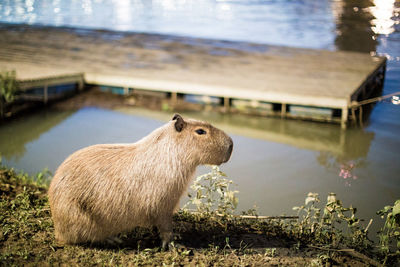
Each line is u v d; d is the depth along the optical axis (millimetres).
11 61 11250
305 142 7902
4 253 3357
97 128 8250
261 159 7074
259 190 5926
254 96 9305
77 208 3381
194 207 5219
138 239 3730
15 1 24828
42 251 3428
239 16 19891
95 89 10719
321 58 12117
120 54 12500
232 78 10148
